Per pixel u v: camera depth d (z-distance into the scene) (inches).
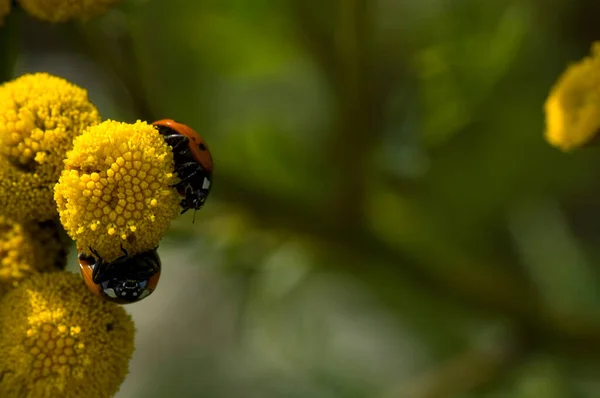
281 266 9.3
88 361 7.2
